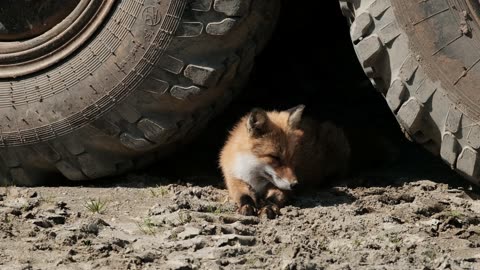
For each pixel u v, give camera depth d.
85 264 11.83
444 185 15.39
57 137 15.48
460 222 13.63
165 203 14.60
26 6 15.41
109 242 12.51
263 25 15.15
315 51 20.00
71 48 15.33
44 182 15.96
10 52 15.50
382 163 17.00
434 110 13.96
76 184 15.95
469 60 13.72
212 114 15.67
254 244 12.79
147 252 12.12
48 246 12.43
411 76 13.91
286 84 19.73
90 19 15.23
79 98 15.29
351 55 20.11
